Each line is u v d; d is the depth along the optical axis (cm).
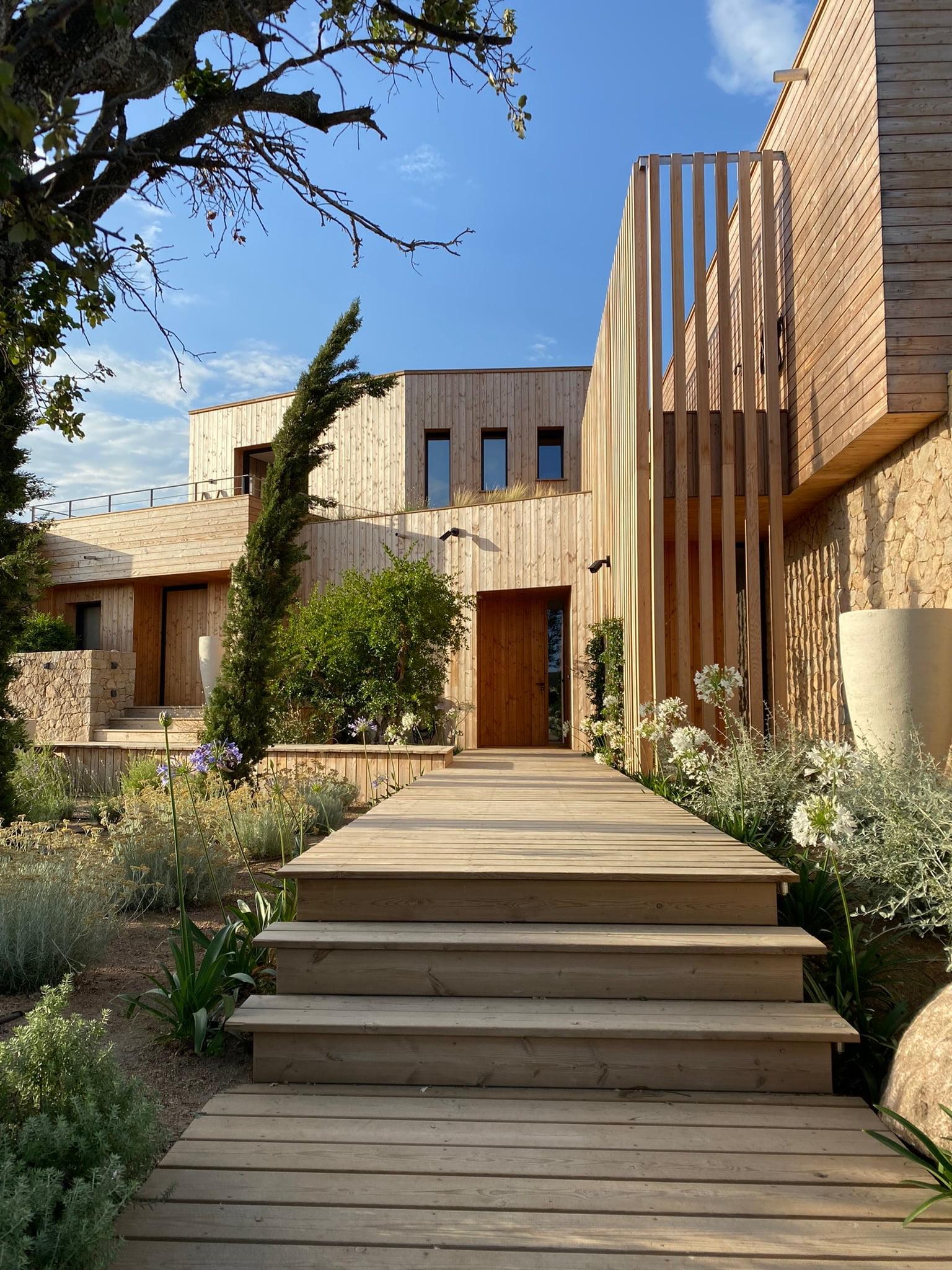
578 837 390
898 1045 240
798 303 764
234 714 714
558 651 1481
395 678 1065
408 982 281
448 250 346
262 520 733
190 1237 172
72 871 375
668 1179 197
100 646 1686
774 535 729
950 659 547
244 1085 249
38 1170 150
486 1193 190
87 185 251
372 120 321
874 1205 187
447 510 1393
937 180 570
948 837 331
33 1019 184
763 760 549
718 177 751
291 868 313
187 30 257
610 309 978
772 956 275
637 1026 250
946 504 566
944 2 579
